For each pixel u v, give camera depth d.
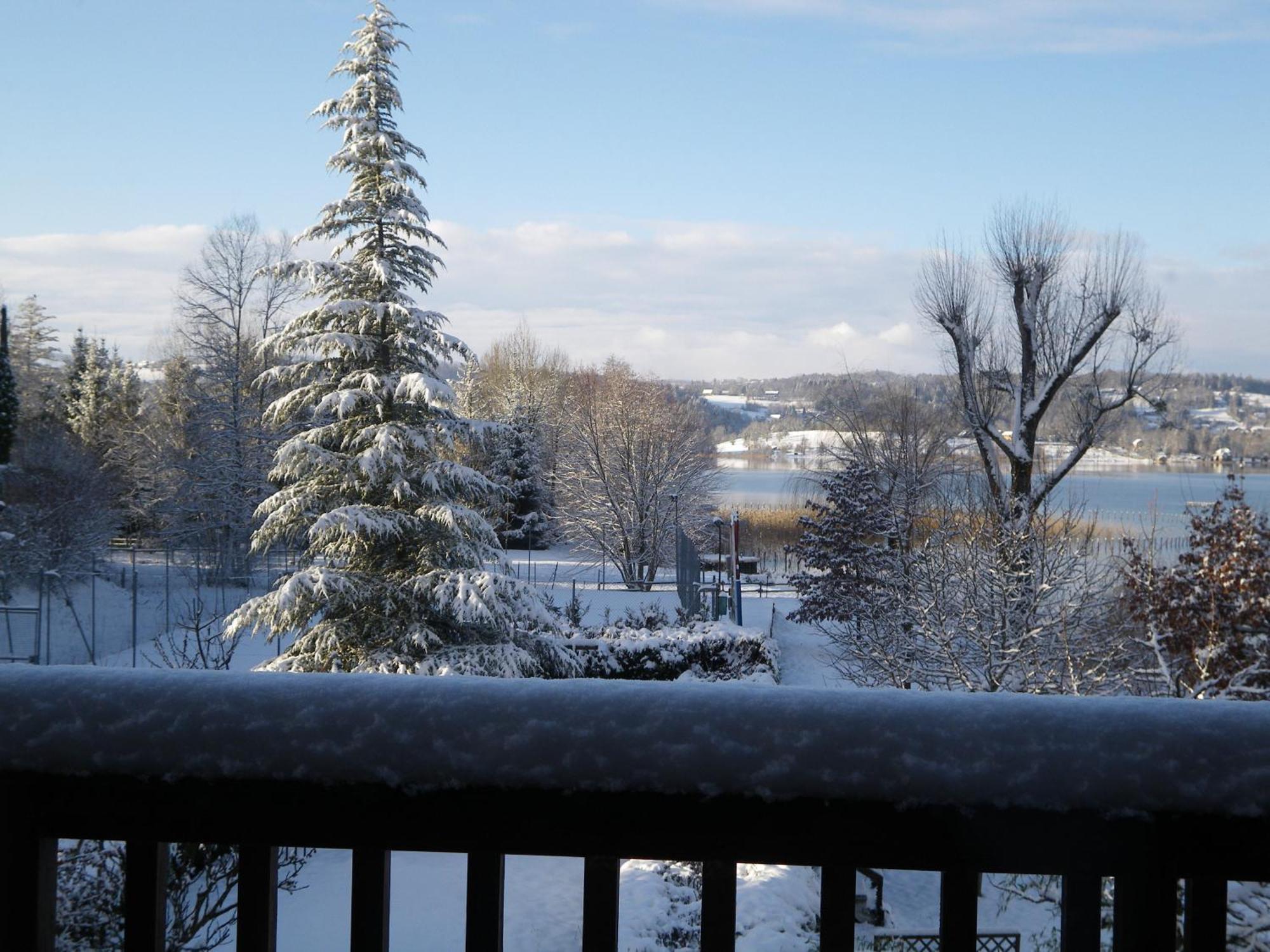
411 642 14.53
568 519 48.47
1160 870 0.98
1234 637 14.11
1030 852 0.99
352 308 15.21
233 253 40.56
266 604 14.26
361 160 15.69
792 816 1.00
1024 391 25.53
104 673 1.08
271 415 15.93
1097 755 0.97
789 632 27.95
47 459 40.31
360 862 1.05
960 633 14.00
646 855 1.03
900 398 29.12
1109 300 25.20
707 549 44.88
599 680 1.06
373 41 15.71
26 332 65.19
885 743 0.98
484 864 1.04
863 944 7.77
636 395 46.84
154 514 47.47
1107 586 14.58
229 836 1.06
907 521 22.19
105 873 5.16
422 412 15.70
